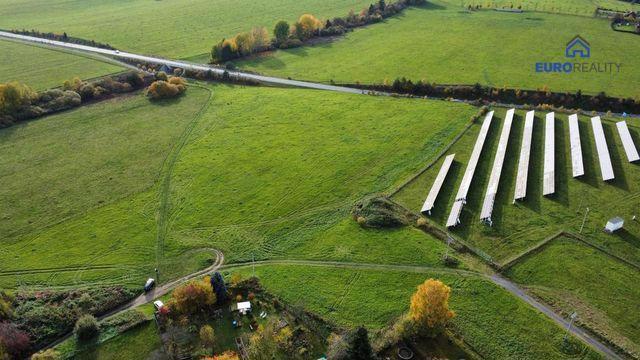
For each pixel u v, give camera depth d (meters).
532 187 105.31
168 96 164.12
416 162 118.75
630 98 147.38
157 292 83.88
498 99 157.00
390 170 116.06
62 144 134.12
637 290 77.94
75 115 151.25
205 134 138.38
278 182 113.69
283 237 95.50
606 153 115.81
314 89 168.75
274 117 147.00
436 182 107.62
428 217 97.62
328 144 129.50
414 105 151.88
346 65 189.62
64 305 80.81
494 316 74.31
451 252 88.00
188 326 75.50
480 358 68.25
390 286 81.38
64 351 72.50
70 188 114.12
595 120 132.50
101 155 128.25
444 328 71.94
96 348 72.94
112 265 90.31
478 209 98.88
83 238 97.62
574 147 119.31
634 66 174.25
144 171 120.38
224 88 172.50
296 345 71.75
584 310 74.69
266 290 81.88
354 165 118.88
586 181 106.88
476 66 181.12
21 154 129.12
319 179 114.00
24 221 103.06
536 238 90.06
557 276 81.25
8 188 114.38
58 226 101.31
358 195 107.25
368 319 75.31
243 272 86.88
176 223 101.06
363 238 93.25
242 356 70.12
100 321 77.62
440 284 69.12
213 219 101.81
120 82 171.62
